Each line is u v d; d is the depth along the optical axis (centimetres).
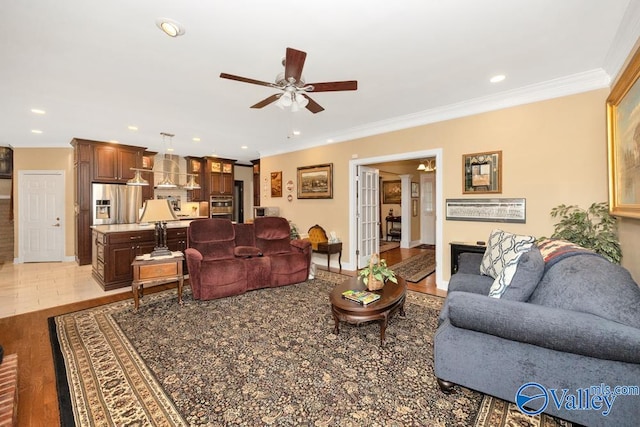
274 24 199
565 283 159
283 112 393
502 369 154
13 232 610
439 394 177
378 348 232
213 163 777
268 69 267
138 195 615
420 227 825
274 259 399
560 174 304
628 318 130
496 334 151
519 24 200
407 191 755
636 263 213
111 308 320
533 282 172
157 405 168
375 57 246
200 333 259
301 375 197
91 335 256
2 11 183
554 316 138
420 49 234
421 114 398
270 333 258
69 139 560
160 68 264
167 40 219
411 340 244
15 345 240
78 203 546
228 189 809
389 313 244
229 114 401
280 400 172
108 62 253
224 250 391
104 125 456
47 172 599
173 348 232
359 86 306
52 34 210
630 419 128
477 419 156
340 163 520
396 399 173
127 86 304
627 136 207
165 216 341
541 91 310
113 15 189
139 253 414
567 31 209
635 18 186
